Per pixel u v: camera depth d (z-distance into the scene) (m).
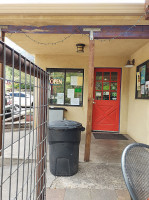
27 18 3.14
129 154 1.28
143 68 4.27
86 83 5.61
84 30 3.27
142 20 3.07
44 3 2.99
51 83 5.72
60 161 2.70
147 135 3.92
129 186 1.05
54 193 2.28
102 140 4.75
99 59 5.56
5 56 0.83
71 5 2.98
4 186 2.35
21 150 3.39
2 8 3.04
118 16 3.03
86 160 3.26
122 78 5.52
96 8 2.96
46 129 1.70
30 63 1.18
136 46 4.43
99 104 5.68
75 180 2.61
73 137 2.66
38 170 1.61
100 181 2.59
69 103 5.71
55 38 4.10
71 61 5.62
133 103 5.00
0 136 3.20
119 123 5.62
